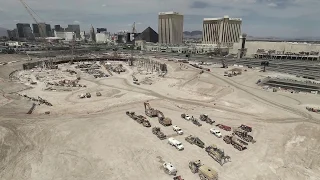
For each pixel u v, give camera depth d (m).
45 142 61.41
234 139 60.97
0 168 50.09
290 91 111.69
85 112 85.81
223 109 89.12
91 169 49.59
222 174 47.91
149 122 74.81
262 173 48.38
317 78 141.00
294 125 71.19
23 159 53.28
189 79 143.75
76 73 171.75
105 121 75.88
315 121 74.75
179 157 54.28
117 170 49.22
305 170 49.78
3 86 119.62
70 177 47.09
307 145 58.97
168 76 159.62
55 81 145.25
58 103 98.62
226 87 118.69
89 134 65.75
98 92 113.62
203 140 63.34
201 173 46.00
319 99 98.81
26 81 144.12
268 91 112.75
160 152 56.44
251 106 91.25
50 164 51.44
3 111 82.81
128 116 81.00
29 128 68.12
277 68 178.88
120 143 60.75
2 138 59.69
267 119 77.56
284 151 56.91
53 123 73.31
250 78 140.62
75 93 115.75
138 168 49.94
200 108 90.81
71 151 56.91
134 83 139.88
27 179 46.69
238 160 53.12
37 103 97.06
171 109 89.88
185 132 68.38
